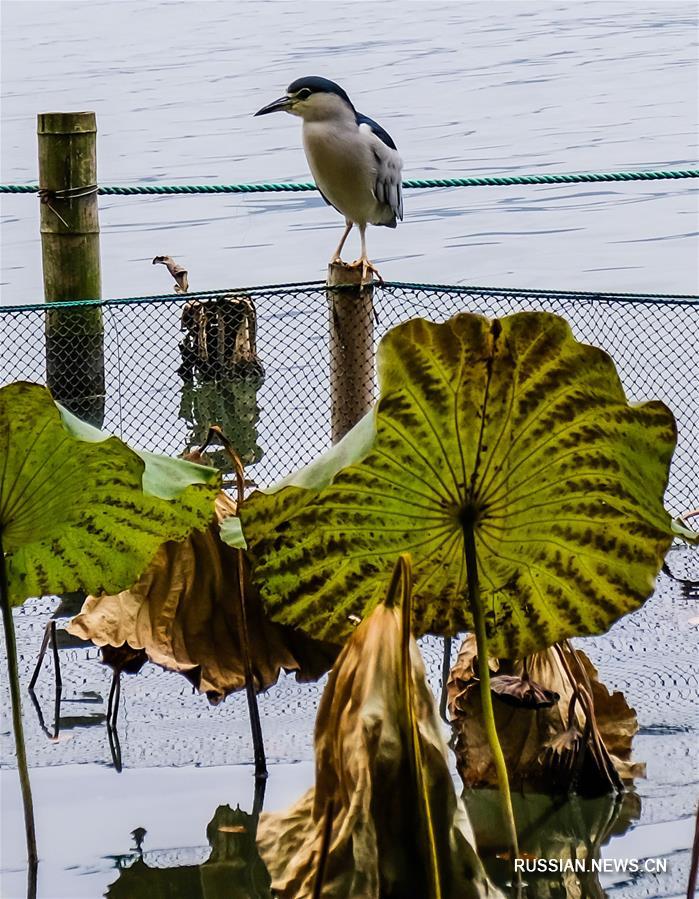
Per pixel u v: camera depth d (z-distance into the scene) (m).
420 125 44.78
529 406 6.66
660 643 11.13
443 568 7.16
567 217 29.77
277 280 24.42
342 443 6.70
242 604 9.20
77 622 9.41
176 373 17.89
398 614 6.74
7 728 9.88
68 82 57.66
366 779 6.52
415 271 25.02
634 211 30.23
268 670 9.45
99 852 8.16
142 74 60.03
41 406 6.88
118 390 17.30
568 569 7.21
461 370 6.52
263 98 51.25
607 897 7.67
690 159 36.69
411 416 6.62
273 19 87.56
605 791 8.85
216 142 41.59
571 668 9.34
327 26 81.69
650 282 23.53
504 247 27.00
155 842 8.29
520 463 6.82
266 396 17.42
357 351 13.94
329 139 17.16
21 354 18.77
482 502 6.93
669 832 8.38
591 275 24.19
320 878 6.58
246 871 7.99
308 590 7.21
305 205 32.00
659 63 59.34
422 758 6.71
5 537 7.38
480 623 6.95
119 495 7.51
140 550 7.85
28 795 7.83
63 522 7.57
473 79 56.34
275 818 7.16
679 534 6.78
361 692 6.63
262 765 9.27
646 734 9.62
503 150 39.34
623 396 6.58
